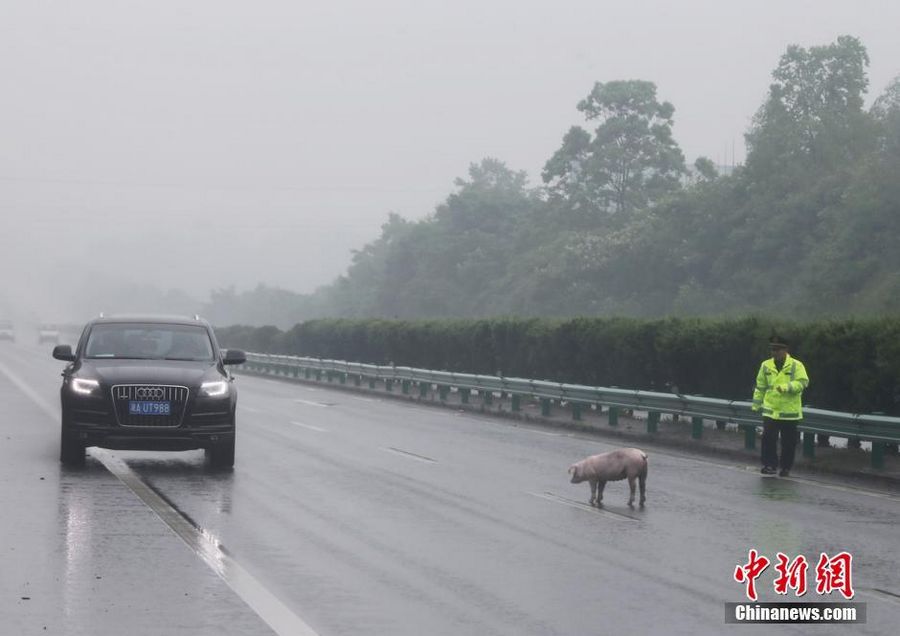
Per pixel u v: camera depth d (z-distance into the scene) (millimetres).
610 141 177125
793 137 145250
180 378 28156
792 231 135875
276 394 66062
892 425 29719
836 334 37406
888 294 109250
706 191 153750
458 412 54344
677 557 18859
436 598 15531
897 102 144500
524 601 15492
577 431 44500
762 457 31438
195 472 28484
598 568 17828
